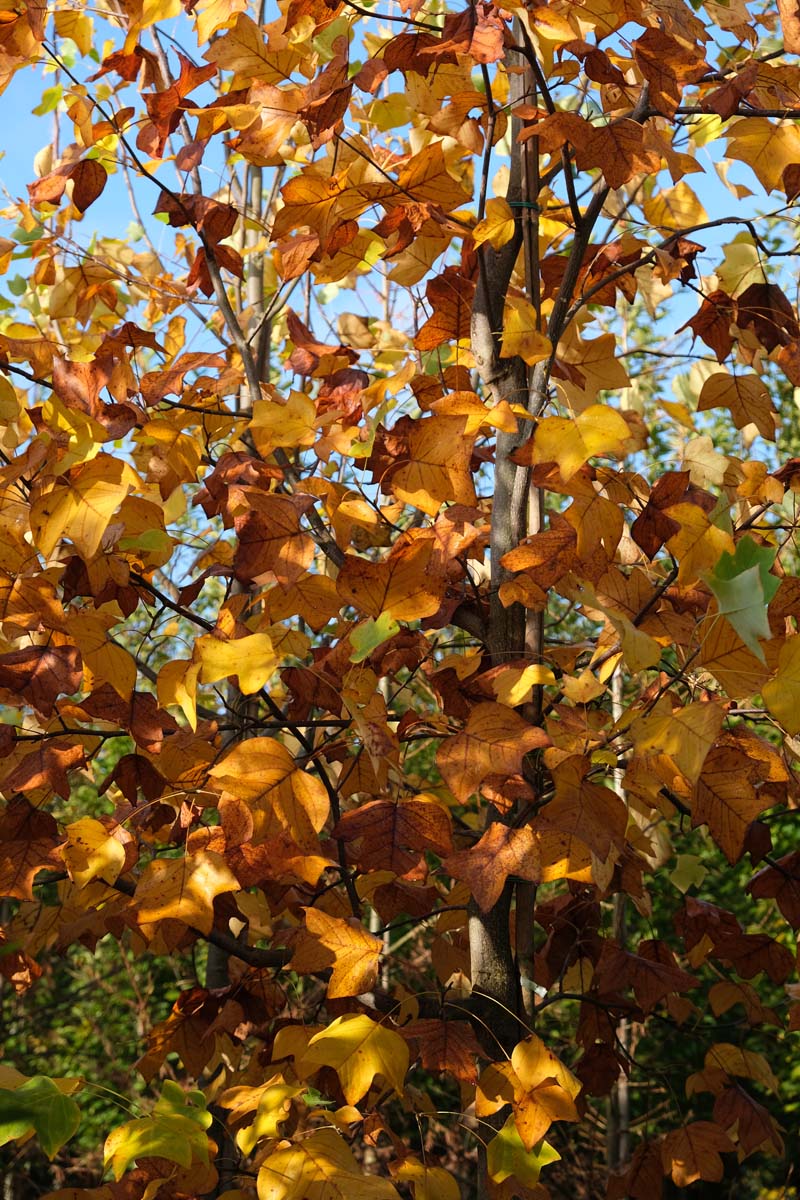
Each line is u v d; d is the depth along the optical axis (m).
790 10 3.16
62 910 3.64
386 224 3.20
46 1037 10.16
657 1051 6.98
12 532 3.09
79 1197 3.13
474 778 2.90
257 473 3.29
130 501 3.09
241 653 2.91
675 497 3.02
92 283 3.78
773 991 8.08
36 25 3.25
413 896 3.31
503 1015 3.19
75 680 3.04
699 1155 3.52
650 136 3.10
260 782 2.89
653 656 2.86
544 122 3.07
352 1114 3.06
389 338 3.89
